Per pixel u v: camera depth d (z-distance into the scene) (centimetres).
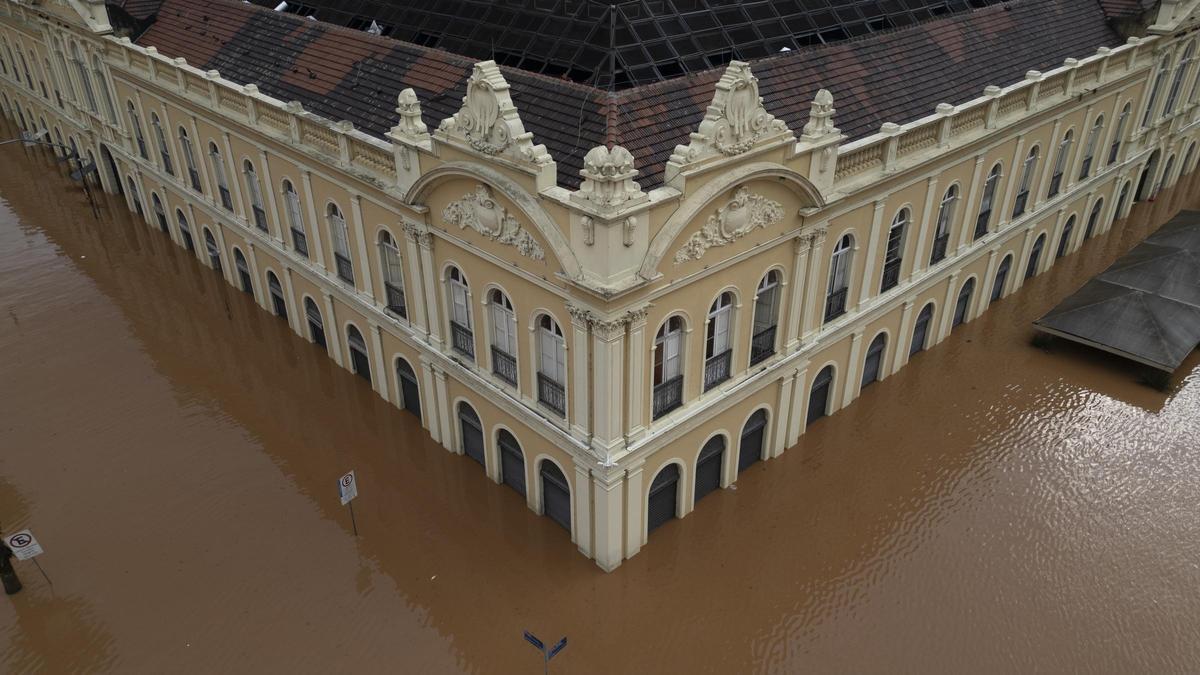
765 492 2089
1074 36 2852
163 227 3519
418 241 1911
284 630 1716
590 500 1789
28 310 2905
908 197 2141
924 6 2612
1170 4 2805
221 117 2472
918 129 2056
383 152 1912
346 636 1700
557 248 1498
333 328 2525
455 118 1628
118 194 3891
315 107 2266
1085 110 2722
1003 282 2906
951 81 2378
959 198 2347
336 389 2511
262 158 2397
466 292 1895
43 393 2464
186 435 2298
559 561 1889
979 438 2266
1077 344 2688
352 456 2227
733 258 1695
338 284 2342
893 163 2012
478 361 1948
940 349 2667
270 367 2614
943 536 1947
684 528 1981
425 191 1783
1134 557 1881
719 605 1775
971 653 1656
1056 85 2533
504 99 1509
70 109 3669
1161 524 1972
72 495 2075
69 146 4050
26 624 1730
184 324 2845
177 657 1658
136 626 1727
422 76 2112
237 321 2869
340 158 2055
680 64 1912
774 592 1806
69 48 3262
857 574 1848
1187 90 3416
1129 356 2459
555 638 1695
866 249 2097
